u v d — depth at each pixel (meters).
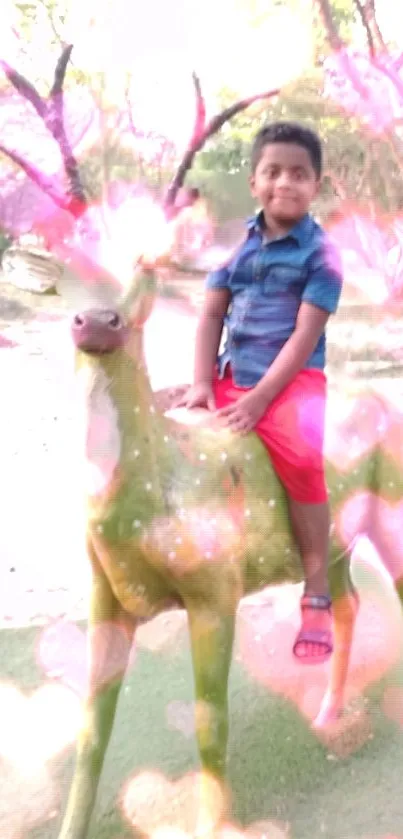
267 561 2.01
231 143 6.93
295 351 1.99
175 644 2.98
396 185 7.96
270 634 3.10
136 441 1.80
